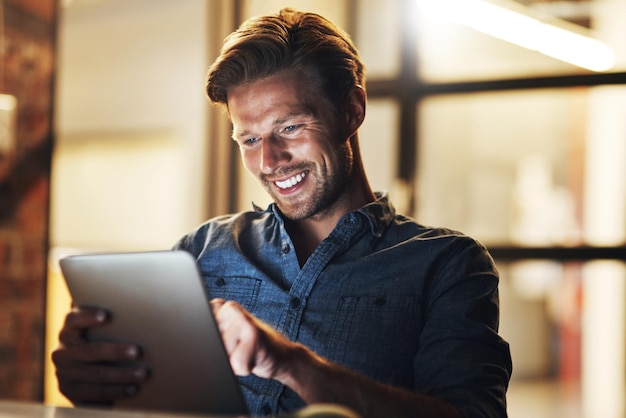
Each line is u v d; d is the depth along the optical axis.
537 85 3.01
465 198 3.10
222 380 1.07
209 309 1.05
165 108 3.88
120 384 1.18
